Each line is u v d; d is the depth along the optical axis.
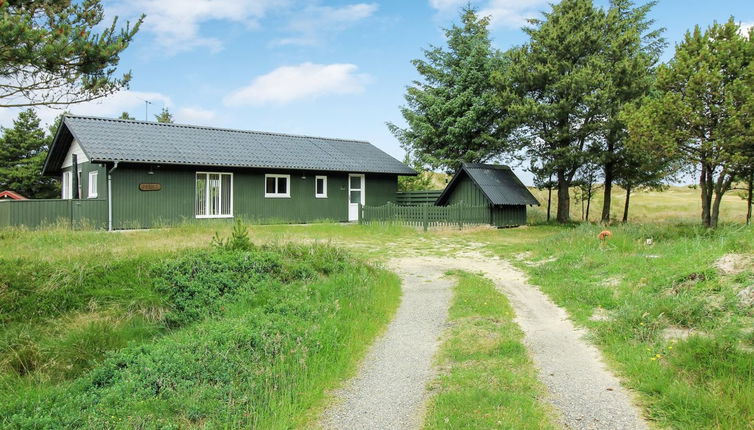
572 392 4.72
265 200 22.34
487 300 8.34
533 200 23.31
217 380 4.98
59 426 4.28
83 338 6.64
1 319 7.33
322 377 5.15
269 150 23.50
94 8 7.79
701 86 13.80
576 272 9.97
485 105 27.19
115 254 9.64
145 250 10.12
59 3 7.41
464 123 27.28
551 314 7.72
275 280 8.88
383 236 17.84
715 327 5.99
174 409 4.45
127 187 18.55
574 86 21.42
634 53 22.94
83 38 7.16
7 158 39.69
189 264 8.96
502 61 27.56
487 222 21.92
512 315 7.61
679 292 7.26
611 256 10.77
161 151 19.56
